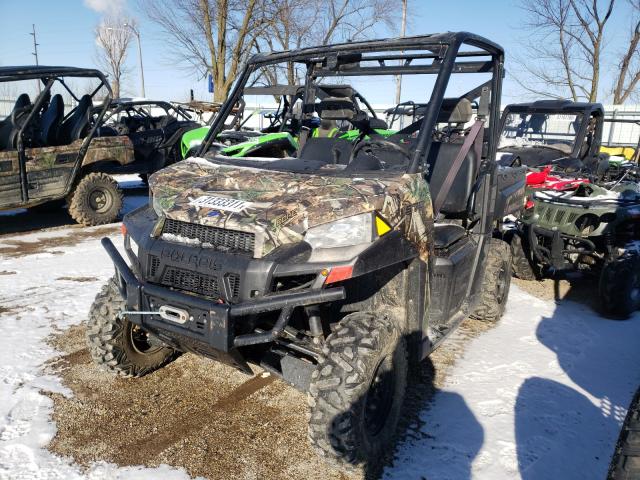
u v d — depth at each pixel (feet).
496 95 11.64
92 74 24.67
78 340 12.64
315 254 7.55
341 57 10.86
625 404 10.55
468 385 11.07
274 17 64.44
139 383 10.76
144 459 8.41
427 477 8.22
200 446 8.80
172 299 7.79
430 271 9.27
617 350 13.06
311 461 8.54
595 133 27.30
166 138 33.17
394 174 8.91
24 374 10.87
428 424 9.63
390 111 24.85
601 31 64.95
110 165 29.89
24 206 23.43
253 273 7.45
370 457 8.00
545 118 28.14
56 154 24.09
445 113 11.45
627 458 5.62
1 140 23.91
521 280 18.83
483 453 8.84
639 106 52.03
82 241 22.80
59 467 8.14
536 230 16.71
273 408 10.03
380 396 8.39
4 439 8.73
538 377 11.51
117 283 9.49
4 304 14.88
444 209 11.61
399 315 9.12
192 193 8.73
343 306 9.62
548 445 9.11
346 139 11.77
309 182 8.63
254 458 8.55
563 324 14.67
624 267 14.78
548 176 19.47
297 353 9.00
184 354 12.05
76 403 9.91
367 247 7.60
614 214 15.83
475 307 12.66
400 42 9.87
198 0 65.67
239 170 9.56
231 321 7.41
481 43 10.37
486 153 12.13
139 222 9.07
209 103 45.19
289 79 19.06
